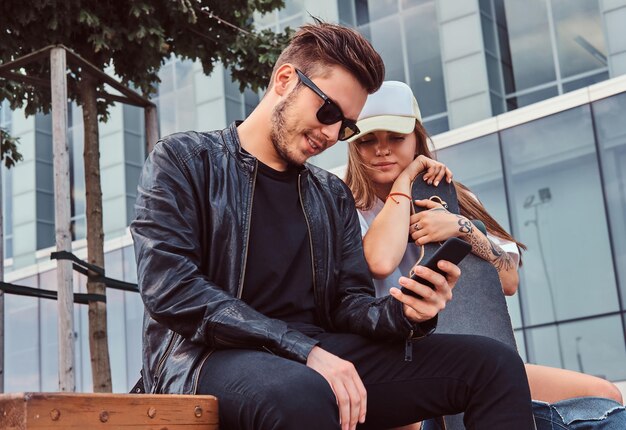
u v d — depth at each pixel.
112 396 1.31
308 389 1.50
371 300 1.90
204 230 1.83
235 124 1.97
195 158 1.87
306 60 1.88
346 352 1.79
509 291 2.68
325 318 1.94
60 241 4.34
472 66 13.70
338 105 1.85
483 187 13.62
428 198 2.55
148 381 1.77
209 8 5.35
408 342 1.77
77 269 4.64
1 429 1.20
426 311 1.71
